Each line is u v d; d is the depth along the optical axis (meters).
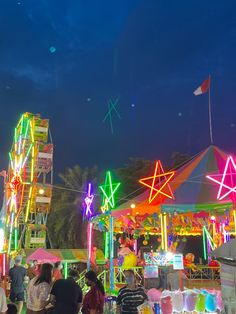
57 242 47.66
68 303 6.76
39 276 7.46
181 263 10.73
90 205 16.33
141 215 12.94
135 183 37.88
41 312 7.20
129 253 13.95
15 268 12.16
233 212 11.42
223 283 4.63
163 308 8.11
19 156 36.25
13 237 33.34
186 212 12.31
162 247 12.58
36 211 38.56
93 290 7.17
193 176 12.84
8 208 31.81
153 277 11.02
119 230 15.62
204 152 13.55
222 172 12.36
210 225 16.64
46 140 39.66
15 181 32.66
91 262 15.83
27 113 38.72
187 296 8.34
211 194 12.09
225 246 4.56
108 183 14.23
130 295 6.84
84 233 46.47
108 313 9.59
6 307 6.15
